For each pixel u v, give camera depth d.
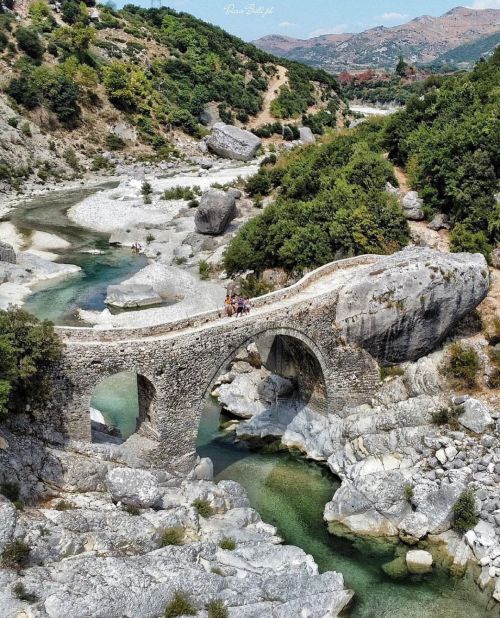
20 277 65.56
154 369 31.66
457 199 48.97
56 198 103.94
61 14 157.00
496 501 30.97
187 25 177.75
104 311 56.50
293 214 54.00
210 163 126.75
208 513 30.50
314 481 36.47
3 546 22.92
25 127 120.00
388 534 31.77
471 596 27.94
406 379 39.34
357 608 27.03
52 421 30.36
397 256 41.12
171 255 74.62
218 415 43.44
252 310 36.09
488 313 42.38
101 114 134.62
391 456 35.16
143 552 25.97
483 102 58.94
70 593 21.55
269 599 24.88
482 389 38.03
